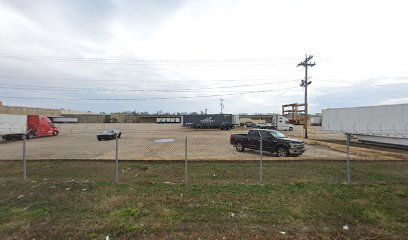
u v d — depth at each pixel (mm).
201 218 4770
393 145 18438
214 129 51500
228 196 6160
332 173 9211
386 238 4059
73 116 89938
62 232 4164
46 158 13398
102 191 6559
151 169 10070
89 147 19562
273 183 7508
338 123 21844
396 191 6566
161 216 4848
